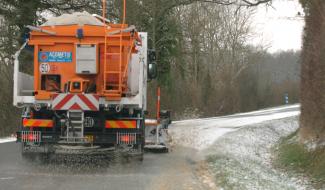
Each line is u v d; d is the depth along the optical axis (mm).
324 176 12664
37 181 10406
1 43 27172
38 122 12211
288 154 16312
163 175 11477
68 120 11922
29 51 12570
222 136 20766
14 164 12586
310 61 15797
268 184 10977
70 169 11977
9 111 22562
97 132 12266
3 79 23469
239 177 11328
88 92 12305
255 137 21844
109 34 12273
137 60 12438
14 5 28125
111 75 12273
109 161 13070
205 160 13992
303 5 16656
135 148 12438
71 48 12312
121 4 30906
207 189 9953
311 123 16031
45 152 12391
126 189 9766
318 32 14633
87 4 31047
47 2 30375
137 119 12328
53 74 12352
